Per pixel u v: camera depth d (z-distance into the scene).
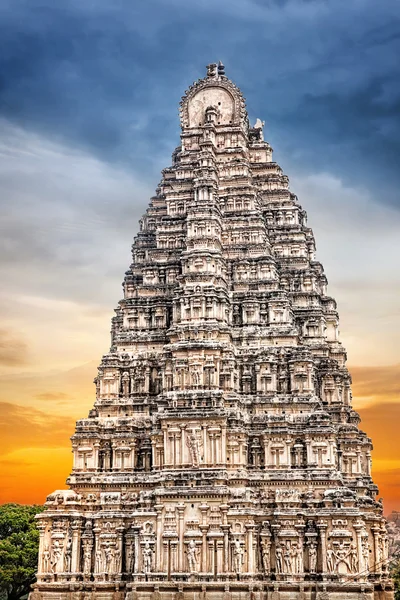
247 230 100.38
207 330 87.81
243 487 81.19
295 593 75.69
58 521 80.75
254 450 84.38
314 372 91.56
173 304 91.44
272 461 83.44
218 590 76.12
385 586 86.69
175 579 77.06
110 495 82.69
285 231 106.38
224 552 77.31
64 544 80.19
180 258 94.12
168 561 77.88
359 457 91.69
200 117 113.88
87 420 88.19
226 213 102.38
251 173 110.19
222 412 81.88
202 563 77.38
